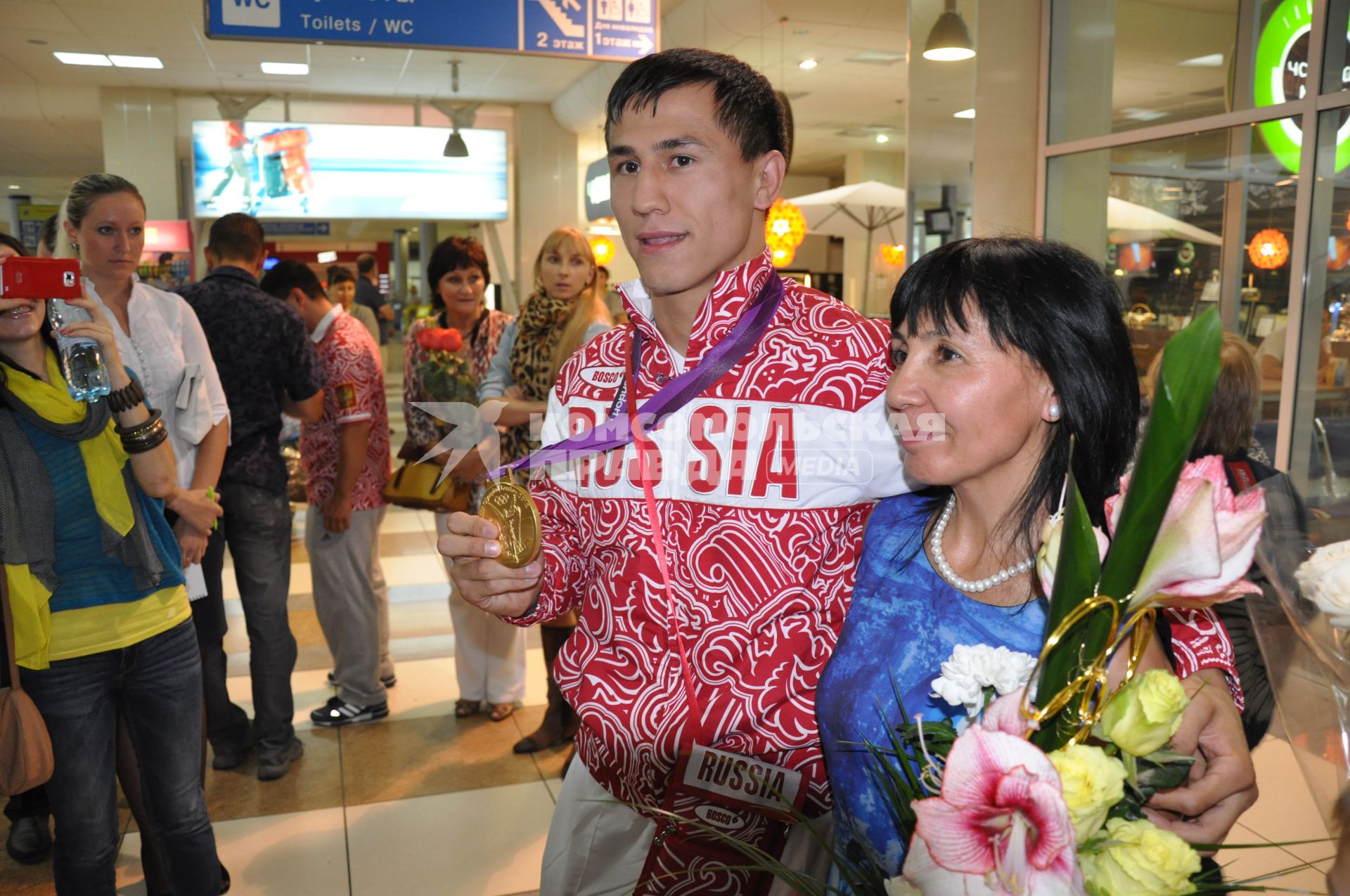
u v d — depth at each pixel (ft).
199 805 6.56
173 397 7.63
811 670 3.50
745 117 3.42
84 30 28.27
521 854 8.29
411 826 8.73
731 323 3.53
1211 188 13.04
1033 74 15.35
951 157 15.83
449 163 36.73
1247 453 6.06
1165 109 13.67
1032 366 2.71
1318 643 2.51
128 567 5.95
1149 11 13.64
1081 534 1.97
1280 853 5.75
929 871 1.83
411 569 17.54
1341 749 2.63
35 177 55.88
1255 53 12.39
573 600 3.94
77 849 5.98
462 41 14.29
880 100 36.42
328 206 35.81
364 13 13.89
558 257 9.17
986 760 1.79
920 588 3.06
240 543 9.44
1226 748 2.63
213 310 9.04
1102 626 1.98
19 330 5.49
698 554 3.51
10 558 5.46
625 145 3.44
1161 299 13.96
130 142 36.09
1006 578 2.88
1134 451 2.77
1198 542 1.83
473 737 10.56
